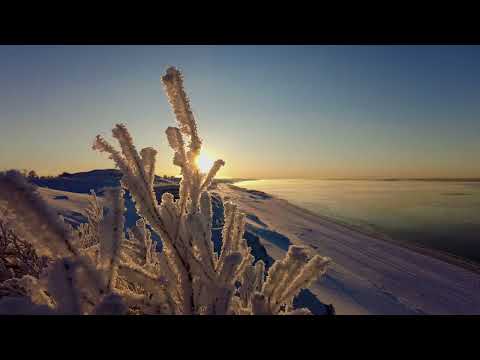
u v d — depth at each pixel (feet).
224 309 2.80
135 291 3.99
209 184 3.46
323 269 2.91
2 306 2.05
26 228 2.26
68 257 2.31
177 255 3.08
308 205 129.08
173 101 3.25
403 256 47.32
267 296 3.02
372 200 163.94
